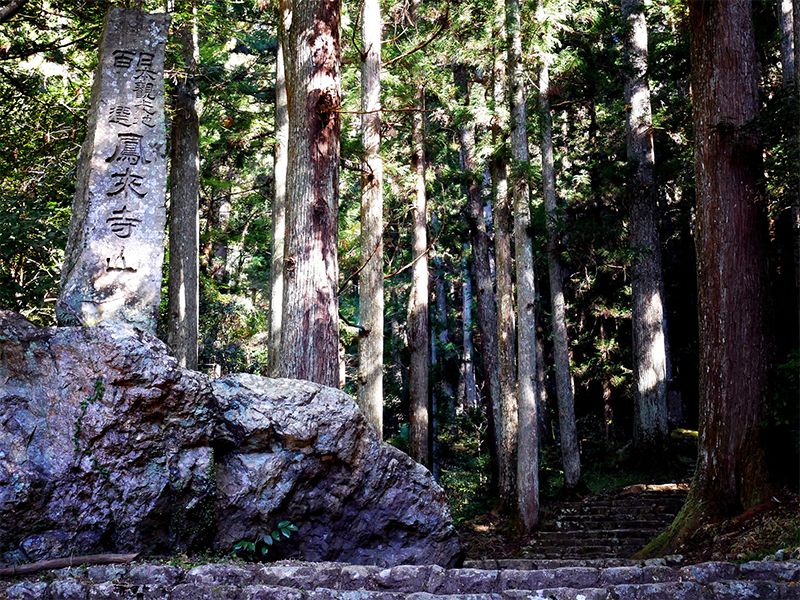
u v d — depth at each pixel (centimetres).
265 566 566
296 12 922
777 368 1063
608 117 2097
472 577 564
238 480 646
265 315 2411
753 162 1104
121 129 827
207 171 1994
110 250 793
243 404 668
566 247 1831
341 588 551
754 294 1083
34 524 546
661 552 1050
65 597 481
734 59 1113
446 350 2731
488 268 2044
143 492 588
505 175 1834
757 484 1025
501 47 1648
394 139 1920
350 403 710
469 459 2442
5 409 558
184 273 1367
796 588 525
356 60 1388
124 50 849
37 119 1221
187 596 498
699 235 1134
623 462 1905
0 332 571
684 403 2430
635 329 1903
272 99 1695
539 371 2380
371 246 1260
